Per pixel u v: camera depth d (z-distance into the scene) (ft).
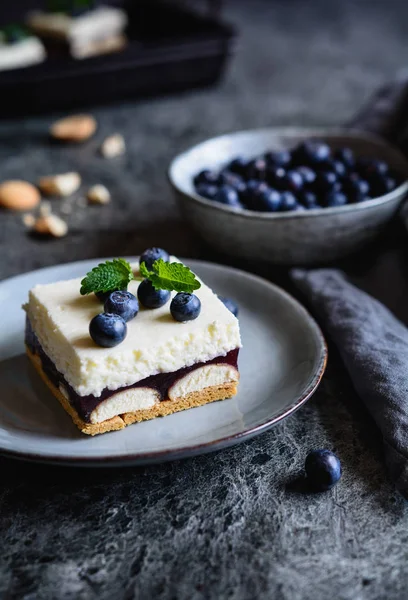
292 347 1.90
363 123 2.73
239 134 2.47
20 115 3.16
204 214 2.17
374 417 1.76
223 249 2.23
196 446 1.60
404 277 2.25
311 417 1.82
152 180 2.78
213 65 3.41
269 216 2.10
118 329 1.68
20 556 1.55
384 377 1.79
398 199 2.19
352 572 1.52
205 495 1.65
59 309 1.77
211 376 1.78
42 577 1.51
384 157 2.43
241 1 4.99
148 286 1.76
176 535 1.58
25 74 3.00
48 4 3.80
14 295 2.02
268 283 2.03
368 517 1.61
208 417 1.76
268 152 2.43
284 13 4.77
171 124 3.18
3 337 1.95
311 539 1.57
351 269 2.28
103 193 2.64
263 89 3.57
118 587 1.50
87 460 1.58
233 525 1.60
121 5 3.86
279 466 1.71
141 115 3.26
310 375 1.78
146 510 1.62
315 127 3.16
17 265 2.32
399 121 2.72
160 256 1.90
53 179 2.68
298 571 1.52
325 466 1.64
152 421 1.75
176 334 1.72
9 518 1.61
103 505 1.63
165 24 3.73
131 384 1.72
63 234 2.46
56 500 1.64
